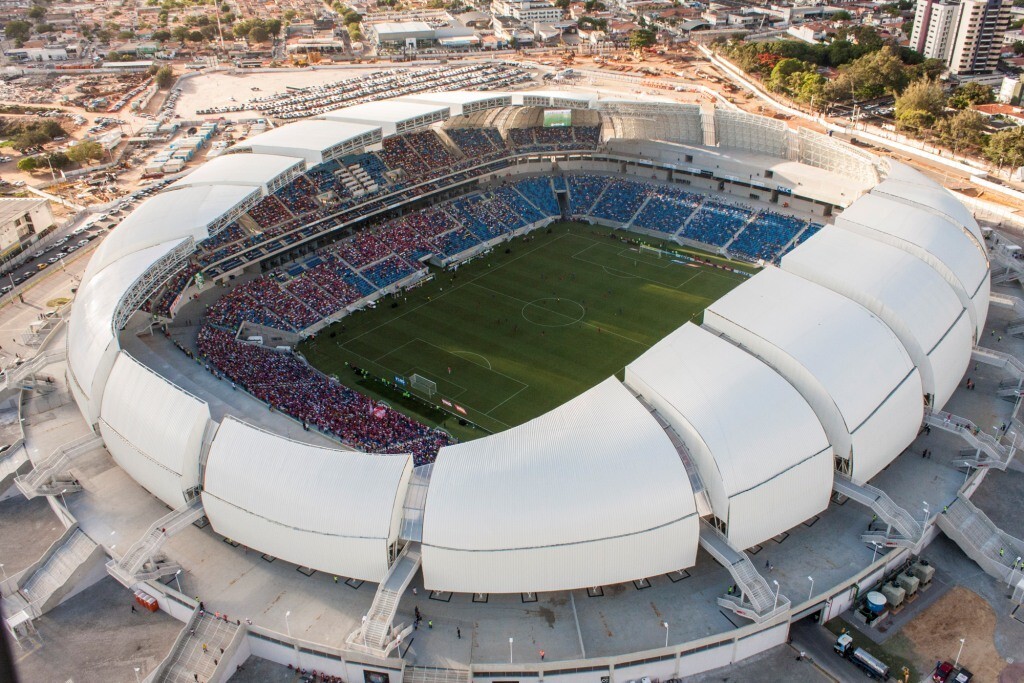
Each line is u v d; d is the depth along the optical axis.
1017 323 116.12
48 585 76.31
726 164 162.50
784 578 72.50
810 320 85.12
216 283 129.25
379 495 69.25
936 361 89.81
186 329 116.62
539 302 134.75
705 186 168.25
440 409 105.69
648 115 168.00
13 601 75.38
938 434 92.31
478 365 116.38
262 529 72.25
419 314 131.50
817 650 69.38
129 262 101.56
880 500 76.94
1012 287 128.38
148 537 73.81
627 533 68.19
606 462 70.50
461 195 165.25
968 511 80.81
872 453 79.75
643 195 168.25
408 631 68.12
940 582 75.88
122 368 83.62
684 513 69.12
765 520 72.75
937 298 94.12
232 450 73.62
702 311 130.50
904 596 73.62
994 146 177.25
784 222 151.88
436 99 158.75
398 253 145.50
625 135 177.00
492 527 67.56
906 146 199.00
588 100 159.38
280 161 128.12
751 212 156.75
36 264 150.38
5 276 145.75
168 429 76.44
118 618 73.94
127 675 67.94
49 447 92.62
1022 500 86.12
